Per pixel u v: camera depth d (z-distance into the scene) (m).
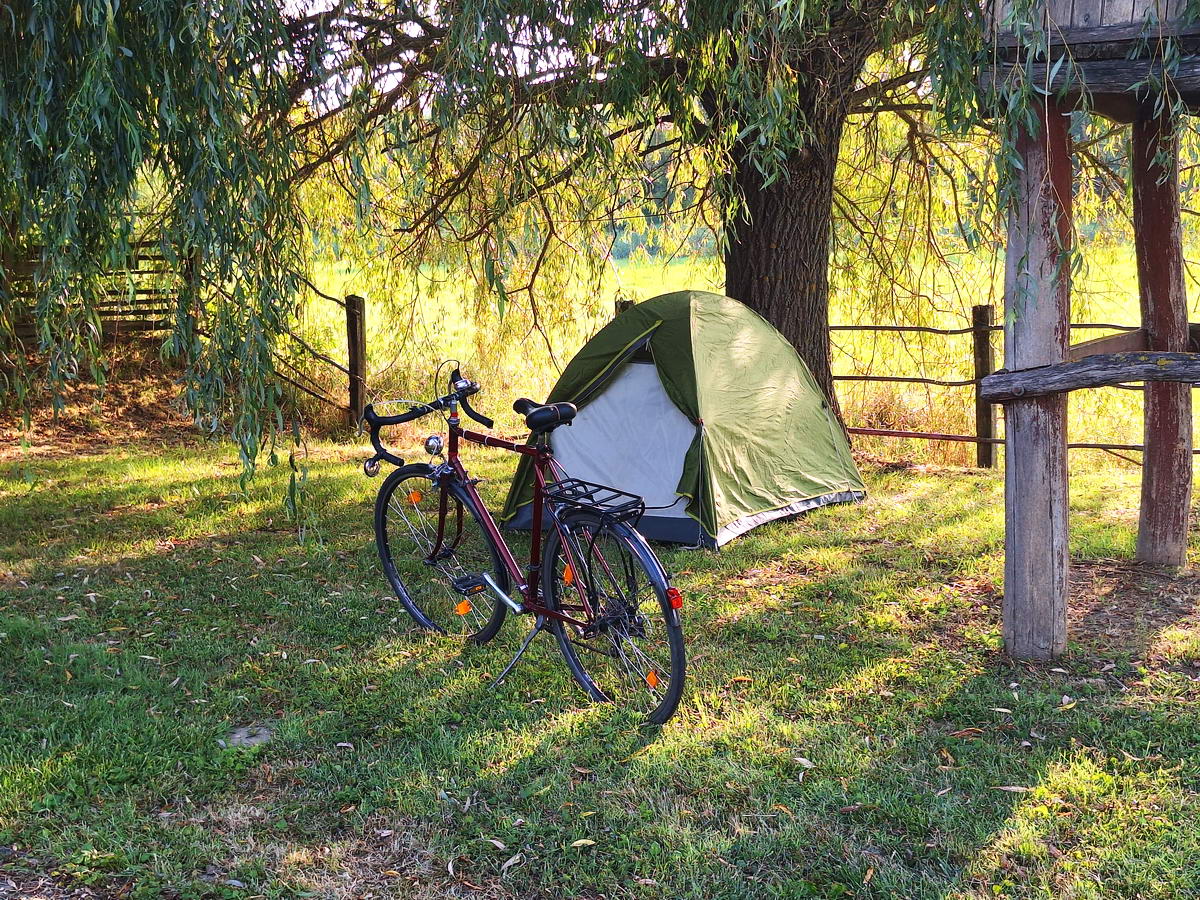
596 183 6.48
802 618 4.75
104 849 2.85
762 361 6.66
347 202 9.26
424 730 3.62
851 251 9.66
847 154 9.80
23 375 4.48
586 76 5.23
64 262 3.79
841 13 5.92
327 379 10.70
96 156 3.78
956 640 4.43
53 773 3.23
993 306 8.15
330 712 3.75
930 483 7.63
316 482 7.80
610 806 3.09
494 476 8.11
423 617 4.68
